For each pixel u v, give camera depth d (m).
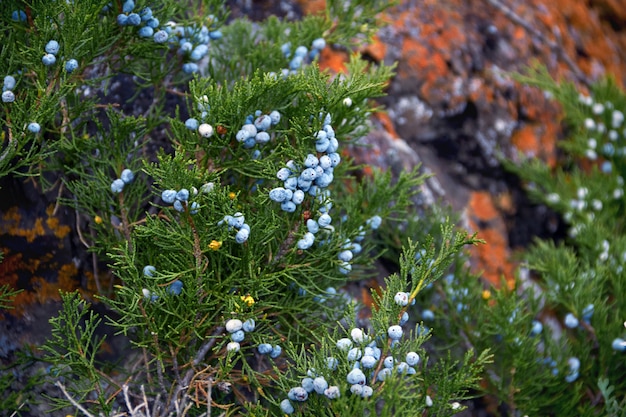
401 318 0.52
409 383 0.54
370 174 0.67
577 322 0.63
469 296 0.63
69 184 0.56
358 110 0.56
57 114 0.57
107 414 0.51
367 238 0.63
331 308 0.57
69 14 0.52
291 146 0.52
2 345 0.55
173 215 0.55
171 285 0.52
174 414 0.53
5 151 0.52
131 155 0.59
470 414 0.63
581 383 0.61
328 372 0.50
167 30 0.56
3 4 0.55
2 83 0.54
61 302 0.57
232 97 0.52
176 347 0.53
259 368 0.56
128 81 0.60
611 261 0.67
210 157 0.54
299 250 0.53
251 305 0.51
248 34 0.63
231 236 0.51
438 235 0.64
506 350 0.60
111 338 0.57
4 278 0.56
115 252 0.55
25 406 0.54
